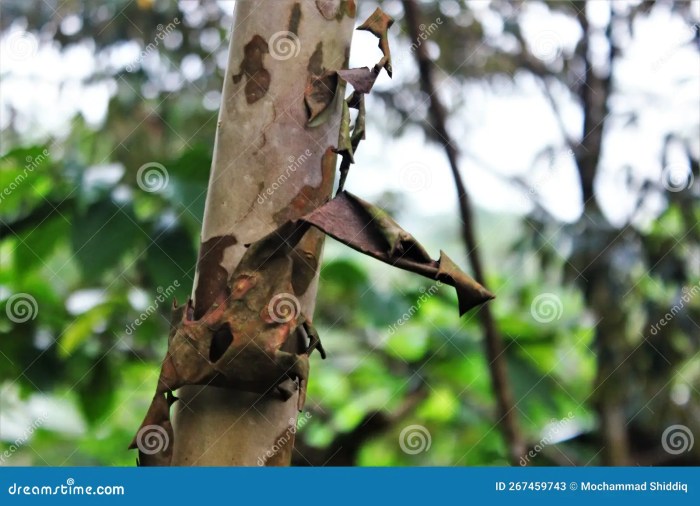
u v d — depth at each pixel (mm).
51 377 2857
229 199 1235
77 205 2627
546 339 3727
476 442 3805
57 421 3973
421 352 3816
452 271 1174
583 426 4152
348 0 1308
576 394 4188
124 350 2973
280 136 1246
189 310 1194
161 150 3918
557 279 4203
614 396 3480
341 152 1209
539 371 3674
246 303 1154
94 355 2926
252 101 1256
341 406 3873
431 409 3795
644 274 3586
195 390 1203
